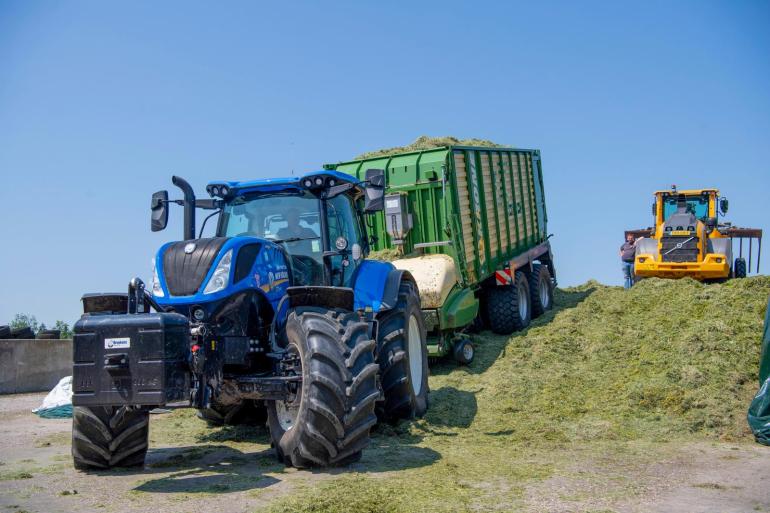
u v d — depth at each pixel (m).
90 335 5.11
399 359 7.22
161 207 6.77
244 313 5.93
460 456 6.02
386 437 6.85
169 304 5.80
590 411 7.50
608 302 11.09
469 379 8.88
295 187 7.05
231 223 7.11
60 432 7.88
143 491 4.95
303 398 5.42
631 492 4.91
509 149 12.56
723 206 15.92
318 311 5.86
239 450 6.48
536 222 14.02
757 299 9.52
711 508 4.57
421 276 9.42
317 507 4.37
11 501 4.73
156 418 8.40
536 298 12.17
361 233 7.83
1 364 11.90
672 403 7.40
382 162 10.68
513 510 4.45
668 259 15.26
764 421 6.63
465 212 10.52
